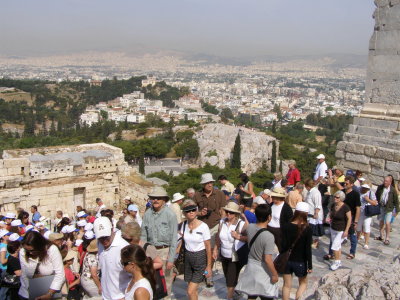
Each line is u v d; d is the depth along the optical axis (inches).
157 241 437.7
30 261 383.2
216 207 534.9
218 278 515.5
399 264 366.6
